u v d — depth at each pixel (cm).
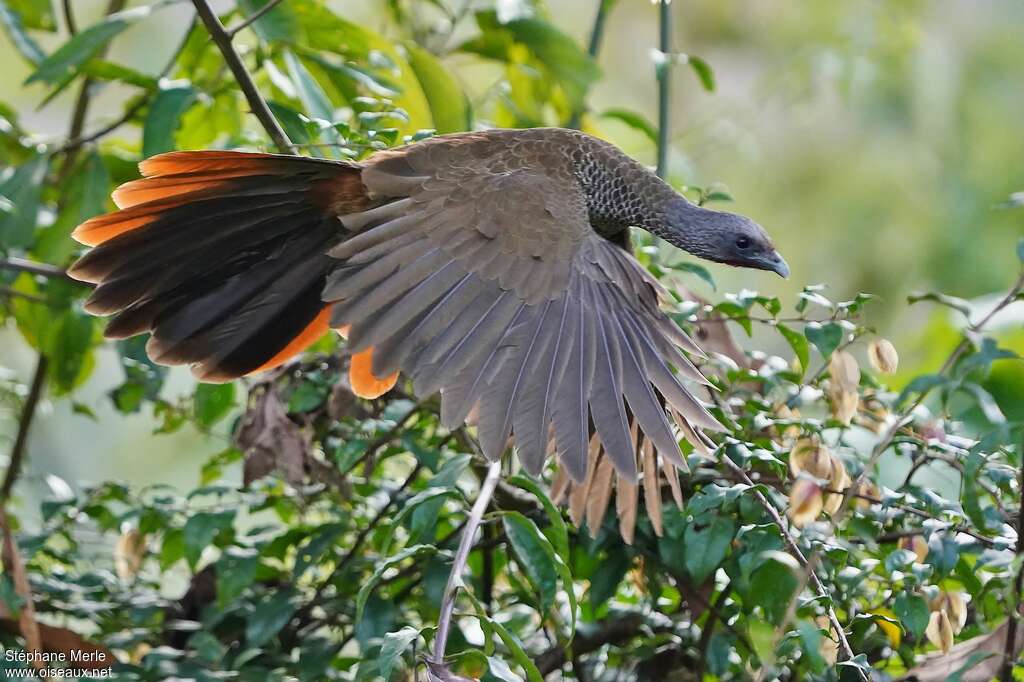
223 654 851
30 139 877
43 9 882
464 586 830
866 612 842
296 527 855
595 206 854
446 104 873
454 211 843
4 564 852
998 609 844
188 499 854
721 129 922
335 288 838
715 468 848
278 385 855
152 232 846
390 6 888
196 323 847
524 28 877
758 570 841
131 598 858
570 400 838
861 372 852
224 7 905
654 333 842
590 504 844
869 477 847
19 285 877
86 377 878
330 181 846
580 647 853
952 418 856
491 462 835
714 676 852
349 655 862
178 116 859
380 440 852
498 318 840
